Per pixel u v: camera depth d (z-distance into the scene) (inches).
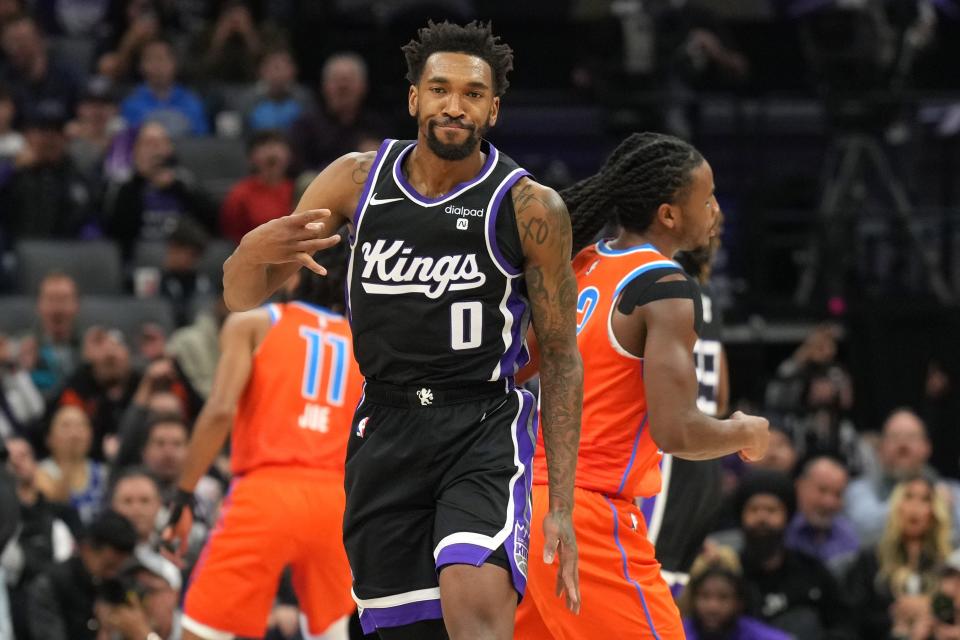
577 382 510.3
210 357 1197.7
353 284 505.7
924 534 1046.4
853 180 1450.5
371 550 512.1
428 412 503.2
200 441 758.5
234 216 1435.8
